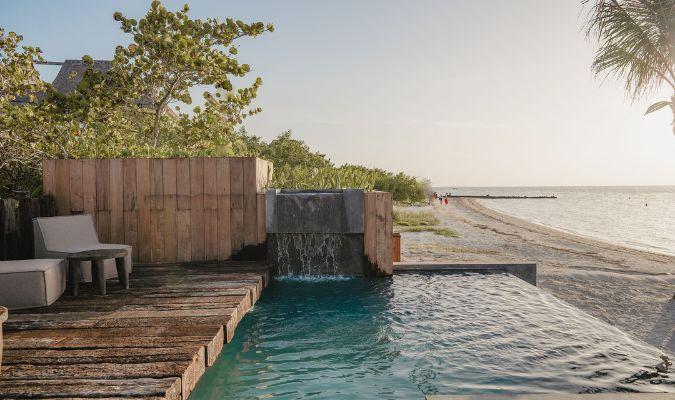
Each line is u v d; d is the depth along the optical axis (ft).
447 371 12.83
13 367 10.31
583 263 46.78
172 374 9.91
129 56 40.22
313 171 35.86
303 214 25.38
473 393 11.37
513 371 12.76
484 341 15.25
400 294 21.74
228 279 20.27
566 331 16.28
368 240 25.66
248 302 17.60
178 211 25.17
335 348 14.73
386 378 12.39
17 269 15.23
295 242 25.70
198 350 11.33
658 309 27.91
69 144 35.81
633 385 11.87
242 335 16.01
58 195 24.72
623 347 14.67
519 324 17.08
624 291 32.73
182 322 13.75
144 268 23.15
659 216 173.99
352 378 12.44
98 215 24.85
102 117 40.65
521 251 53.52
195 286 18.84
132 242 24.93
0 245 19.97
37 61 40.70
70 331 12.92
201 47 40.22
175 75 41.29
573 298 30.55
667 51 16.39
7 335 12.57
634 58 16.88
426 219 92.07
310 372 12.89
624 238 91.50
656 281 36.27
